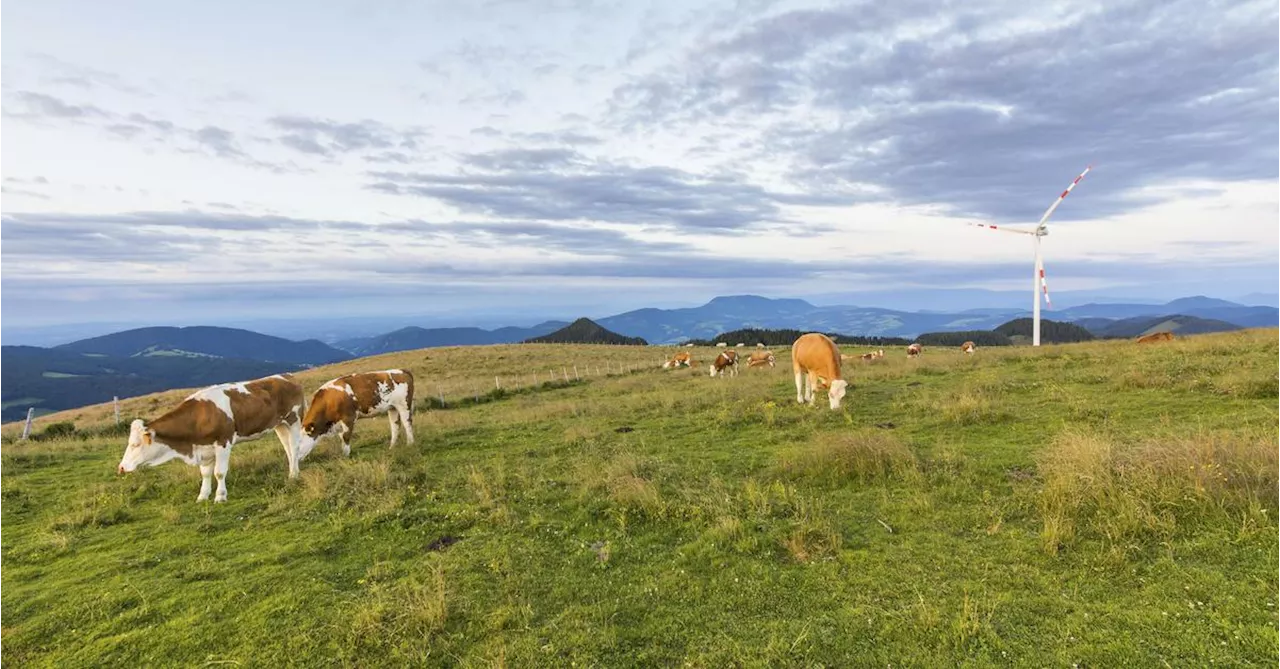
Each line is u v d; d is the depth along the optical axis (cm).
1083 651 452
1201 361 1559
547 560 688
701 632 528
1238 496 626
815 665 469
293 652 528
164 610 607
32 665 530
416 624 547
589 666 489
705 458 1088
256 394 1062
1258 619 457
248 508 940
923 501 755
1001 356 2245
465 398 2612
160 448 962
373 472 1033
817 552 654
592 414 1700
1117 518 631
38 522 925
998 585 556
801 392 1558
